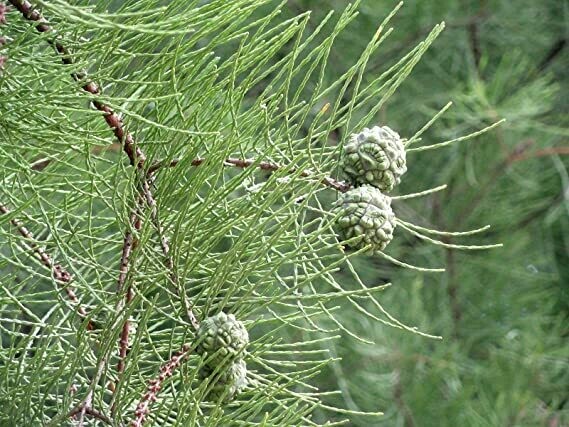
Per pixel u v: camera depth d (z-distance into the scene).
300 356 1.31
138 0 0.65
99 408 0.64
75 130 0.64
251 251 0.68
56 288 0.65
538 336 1.38
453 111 1.41
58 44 0.63
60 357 0.71
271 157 0.67
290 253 0.62
